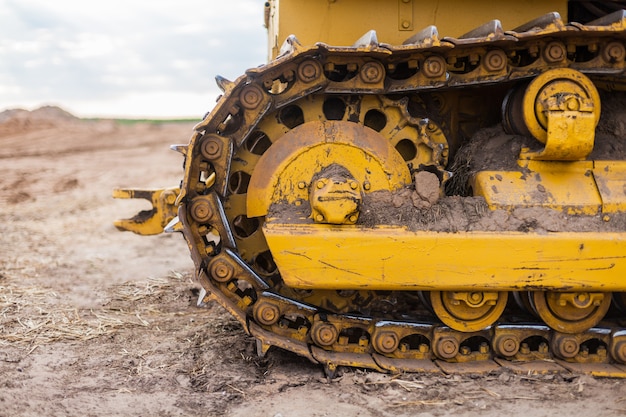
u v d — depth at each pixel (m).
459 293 5.01
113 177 19.12
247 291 5.31
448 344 5.17
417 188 5.00
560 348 5.21
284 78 5.06
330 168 5.03
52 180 18.28
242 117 5.09
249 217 5.11
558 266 4.92
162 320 6.64
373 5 5.45
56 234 11.41
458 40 4.74
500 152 5.29
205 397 4.73
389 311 5.58
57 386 4.93
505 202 5.00
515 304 5.94
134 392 4.83
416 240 4.87
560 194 5.05
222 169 5.06
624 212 5.01
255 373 5.20
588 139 4.92
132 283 8.13
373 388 4.83
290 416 4.42
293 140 5.05
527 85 5.04
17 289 7.71
